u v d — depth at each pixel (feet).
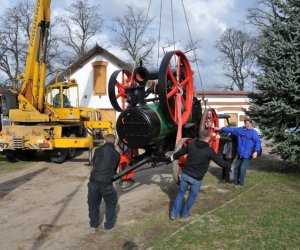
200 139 22.40
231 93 107.55
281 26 33.78
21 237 20.30
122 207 25.35
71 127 53.06
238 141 30.89
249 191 29.07
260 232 19.94
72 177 36.76
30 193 29.99
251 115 35.65
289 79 31.99
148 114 24.25
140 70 25.95
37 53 48.42
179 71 26.14
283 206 24.66
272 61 33.91
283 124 34.06
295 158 33.58
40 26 48.42
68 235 20.43
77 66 91.25
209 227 20.79
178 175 24.56
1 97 50.14
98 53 90.27
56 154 45.65
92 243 19.24
